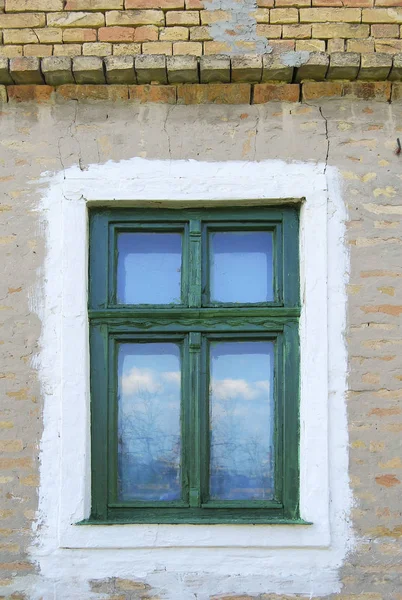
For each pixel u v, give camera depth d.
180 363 4.08
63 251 4.00
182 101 4.10
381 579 3.82
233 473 4.02
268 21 4.10
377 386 3.91
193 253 4.10
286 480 3.95
